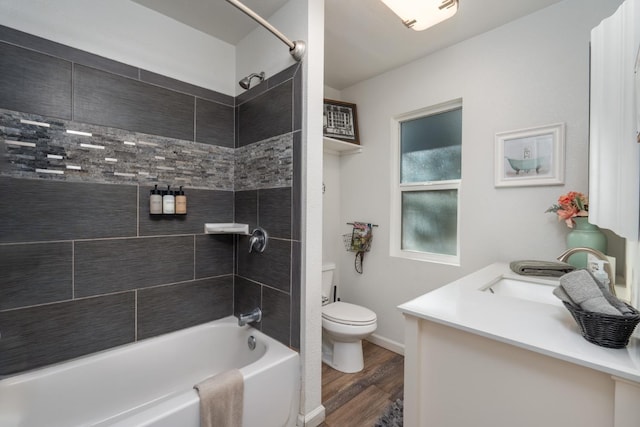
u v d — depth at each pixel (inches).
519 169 71.3
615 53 39.4
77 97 58.9
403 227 99.8
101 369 60.0
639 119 32.4
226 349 76.5
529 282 57.5
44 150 55.6
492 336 33.0
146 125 67.7
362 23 74.2
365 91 105.3
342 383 79.2
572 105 64.7
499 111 74.9
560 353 28.9
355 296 107.8
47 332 56.5
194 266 75.9
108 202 62.9
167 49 70.8
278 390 58.3
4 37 51.8
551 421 31.1
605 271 44.2
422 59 90.4
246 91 78.2
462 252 81.6
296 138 64.2
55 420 54.6
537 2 66.5
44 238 55.9
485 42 77.4
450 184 88.4
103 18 62.1
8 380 51.3
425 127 95.0
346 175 111.3
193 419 45.6
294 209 64.9
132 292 66.4
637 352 28.6
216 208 79.4
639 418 25.6
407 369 41.8
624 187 36.5
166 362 68.5
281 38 57.3
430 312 39.3
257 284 74.6
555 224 67.0
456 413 38.3
